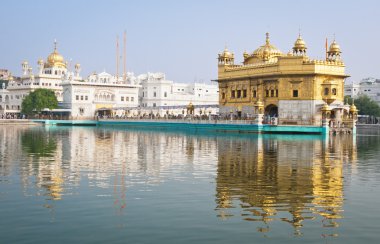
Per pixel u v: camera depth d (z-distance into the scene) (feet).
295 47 233.96
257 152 111.86
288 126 216.95
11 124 327.88
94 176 69.51
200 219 43.42
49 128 277.44
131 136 191.93
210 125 249.96
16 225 41.16
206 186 60.59
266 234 38.78
